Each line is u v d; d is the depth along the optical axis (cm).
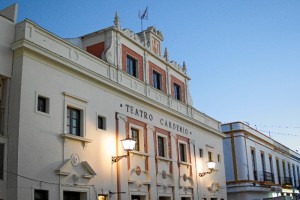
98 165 1662
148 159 2023
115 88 1841
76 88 1625
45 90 1470
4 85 1388
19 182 1294
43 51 1459
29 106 1388
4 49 1395
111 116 1805
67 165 1491
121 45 1983
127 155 1702
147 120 2084
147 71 2164
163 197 2148
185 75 2594
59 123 1505
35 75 1437
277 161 4297
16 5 1479
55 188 1430
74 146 1552
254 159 3612
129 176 1842
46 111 1469
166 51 2417
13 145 1323
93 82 1725
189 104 2588
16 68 1399
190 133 2534
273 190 3875
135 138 1986
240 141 3425
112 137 1783
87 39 1994
